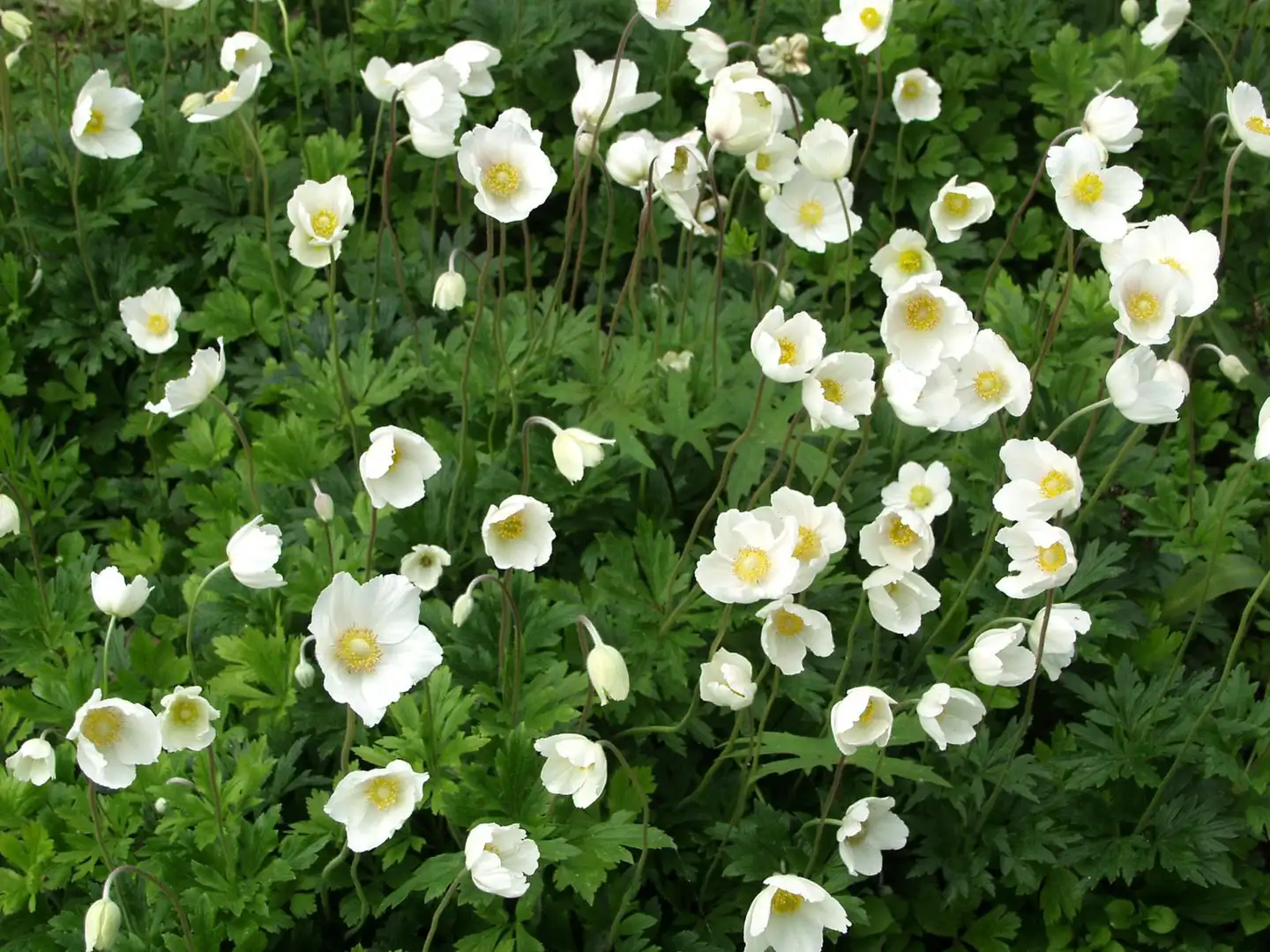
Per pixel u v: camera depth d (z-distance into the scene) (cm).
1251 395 165
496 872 106
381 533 137
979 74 182
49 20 199
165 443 158
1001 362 125
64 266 161
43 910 122
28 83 183
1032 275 181
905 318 121
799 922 114
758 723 135
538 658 131
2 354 156
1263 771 132
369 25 184
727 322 157
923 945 132
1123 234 130
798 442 135
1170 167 182
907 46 178
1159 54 177
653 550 137
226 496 142
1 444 147
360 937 124
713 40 150
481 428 150
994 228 182
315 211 134
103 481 156
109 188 165
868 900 130
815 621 116
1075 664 142
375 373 150
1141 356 120
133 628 141
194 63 183
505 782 120
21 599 136
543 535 121
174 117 173
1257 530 149
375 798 108
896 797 133
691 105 184
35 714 128
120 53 197
